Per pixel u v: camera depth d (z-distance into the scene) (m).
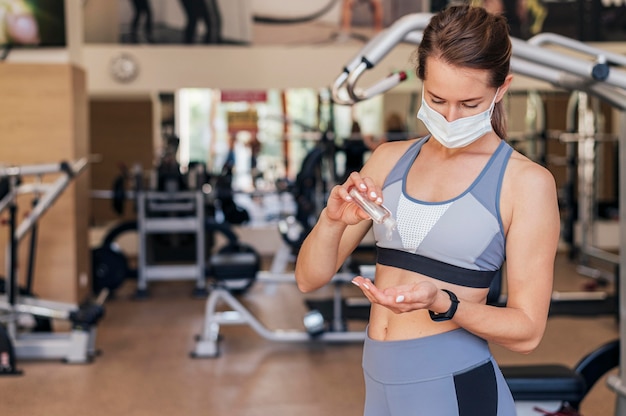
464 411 1.56
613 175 9.91
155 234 8.25
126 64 9.22
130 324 6.09
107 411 4.06
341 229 1.63
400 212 1.59
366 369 1.67
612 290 7.45
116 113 9.50
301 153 9.48
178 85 9.33
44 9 6.61
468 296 1.55
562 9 9.12
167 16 9.22
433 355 1.56
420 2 9.25
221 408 4.10
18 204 6.03
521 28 9.12
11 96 6.07
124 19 9.20
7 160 6.09
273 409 4.07
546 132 8.94
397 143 1.73
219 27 9.28
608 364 3.08
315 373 4.71
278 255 7.70
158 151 9.27
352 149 8.03
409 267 1.58
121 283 7.12
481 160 1.57
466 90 1.45
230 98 9.38
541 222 1.52
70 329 5.95
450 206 1.54
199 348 5.09
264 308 6.68
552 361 4.92
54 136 6.12
